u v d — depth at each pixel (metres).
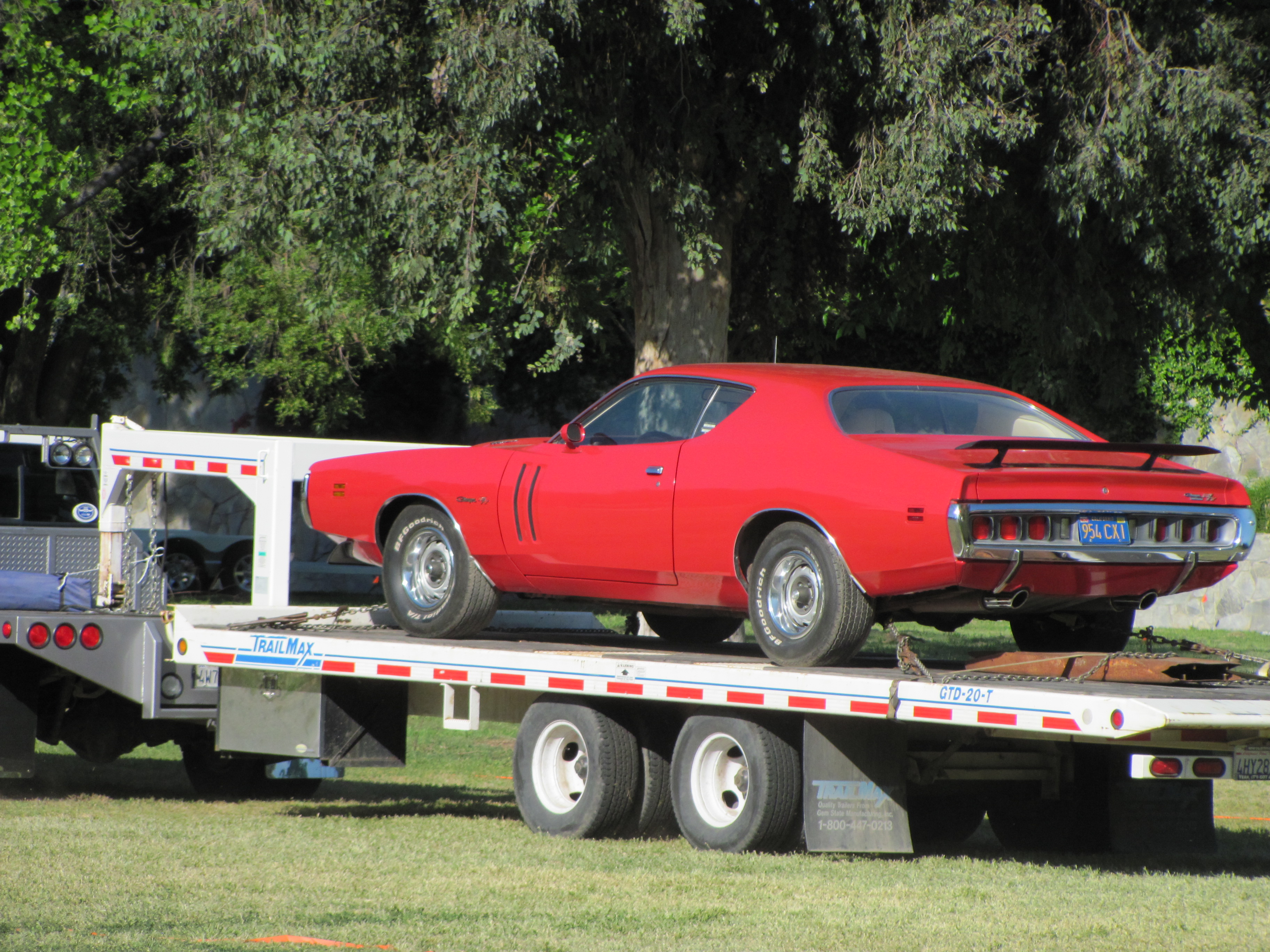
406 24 35.91
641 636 27.58
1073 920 16.08
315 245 41.41
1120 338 45.75
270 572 27.25
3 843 20.73
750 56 37.94
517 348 78.44
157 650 26.14
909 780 21.09
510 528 23.09
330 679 24.20
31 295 65.50
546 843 21.38
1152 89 35.75
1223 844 23.94
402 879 18.36
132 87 56.03
